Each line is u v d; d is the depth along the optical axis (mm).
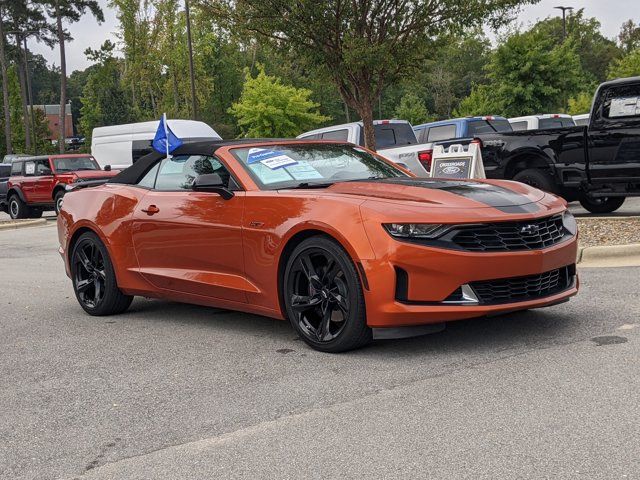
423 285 4539
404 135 16703
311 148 6012
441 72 69875
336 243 4793
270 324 6020
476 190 5078
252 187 5457
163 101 59312
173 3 54250
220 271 5629
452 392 3994
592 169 10812
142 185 6445
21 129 67312
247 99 46438
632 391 3832
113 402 4227
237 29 16000
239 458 3303
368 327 4750
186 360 5043
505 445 3240
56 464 3375
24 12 66375
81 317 6797
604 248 8031
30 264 11047
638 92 10305
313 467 3150
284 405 3979
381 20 15305
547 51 36219
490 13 14820
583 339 4895
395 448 3293
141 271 6234
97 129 23859
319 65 15961
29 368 5074
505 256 4613
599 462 3008
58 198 21219
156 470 3232
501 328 5328
